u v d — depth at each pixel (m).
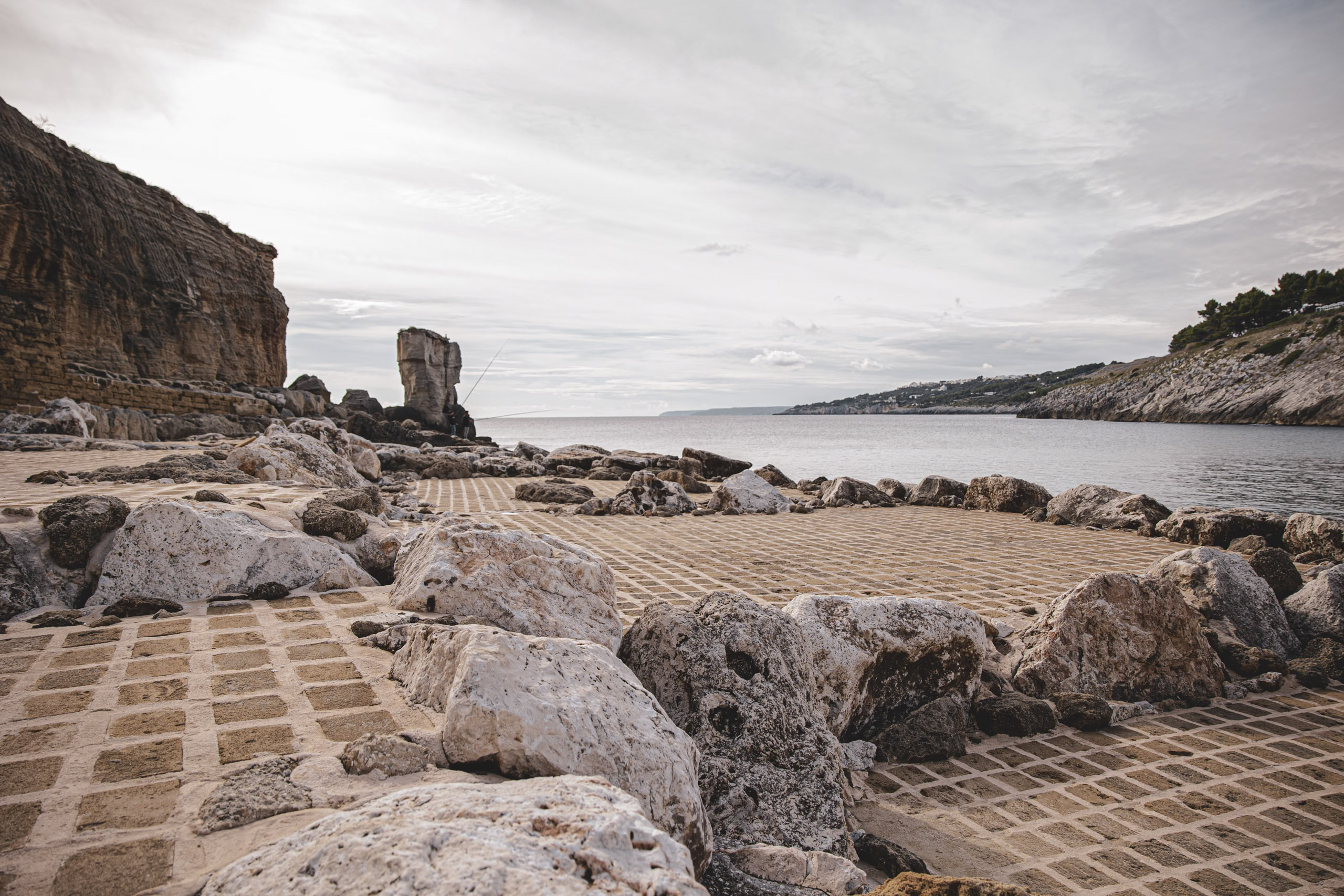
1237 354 117.69
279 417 38.03
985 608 8.48
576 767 2.91
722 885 3.19
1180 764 5.27
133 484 10.42
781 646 4.62
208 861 2.28
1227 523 12.67
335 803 2.64
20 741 3.18
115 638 4.66
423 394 56.16
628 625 7.47
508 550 5.50
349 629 4.95
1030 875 3.95
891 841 4.25
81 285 27.56
